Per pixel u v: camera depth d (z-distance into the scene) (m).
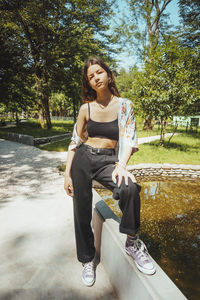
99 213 2.02
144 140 13.05
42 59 18.20
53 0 14.67
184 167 6.35
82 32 17.03
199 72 8.48
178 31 16.31
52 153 8.75
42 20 15.04
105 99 1.44
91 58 1.42
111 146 1.43
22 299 1.51
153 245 2.94
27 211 3.08
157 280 1.16
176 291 1.07
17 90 20.59
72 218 2.83
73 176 1.47
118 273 1.49
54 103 51.94
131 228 1.24
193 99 8.23
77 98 24.08
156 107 8.90
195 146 10.41
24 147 10.38
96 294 1.55
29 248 2.14
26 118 41.72
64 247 2.15
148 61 9.44
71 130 20.48
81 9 15.78
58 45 17.08
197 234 3.22
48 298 1.52
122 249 1.45
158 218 3.74
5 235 2.40
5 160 7.28
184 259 2.63
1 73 18.81
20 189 4.21
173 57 8.75
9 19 15.38
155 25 18.64
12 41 16.70
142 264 1.23
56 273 1.78
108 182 1.36
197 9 16.16
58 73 19.20
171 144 10.89
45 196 3.77
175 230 3.33
